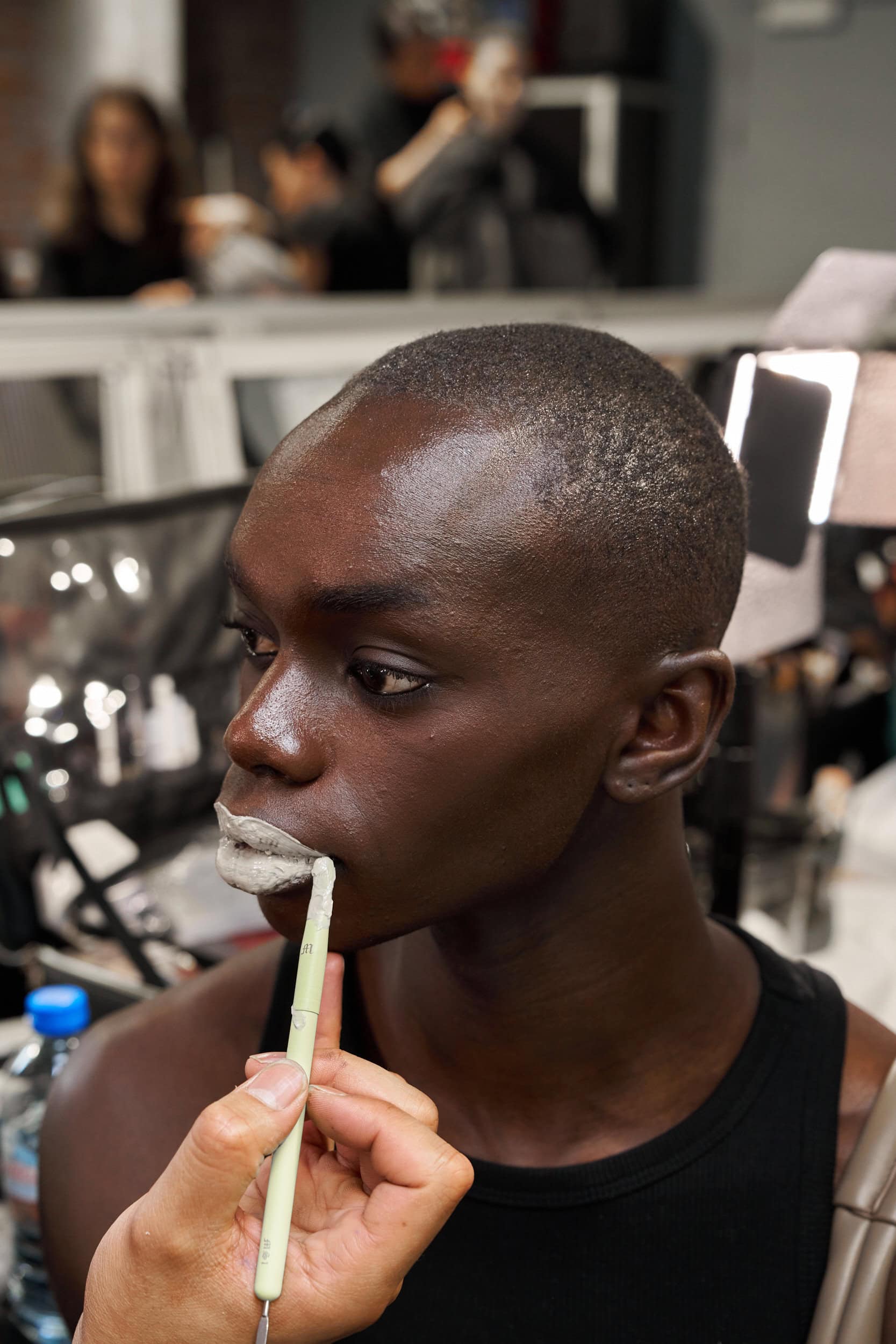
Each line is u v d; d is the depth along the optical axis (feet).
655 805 1.77
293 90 18.71
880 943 4.03
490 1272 1.85
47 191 9.62
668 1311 1.82
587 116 15.60
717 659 1.66
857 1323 1.75
